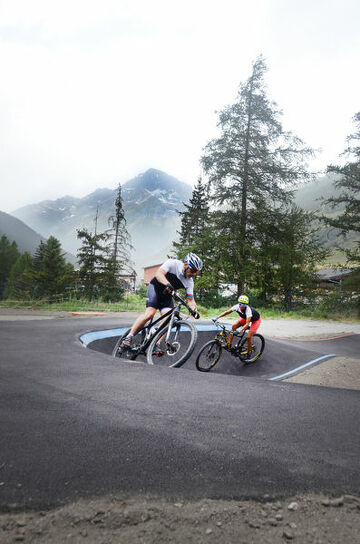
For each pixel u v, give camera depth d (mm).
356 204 21859
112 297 27734
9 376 3072
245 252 22078
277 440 1905
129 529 1119
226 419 2205
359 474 1554
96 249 28672
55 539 1054
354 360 7355
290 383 3291
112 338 7473
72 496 1295
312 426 2143
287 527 1166
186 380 3189
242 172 21641
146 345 4820
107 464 1555
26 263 67000
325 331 13836
